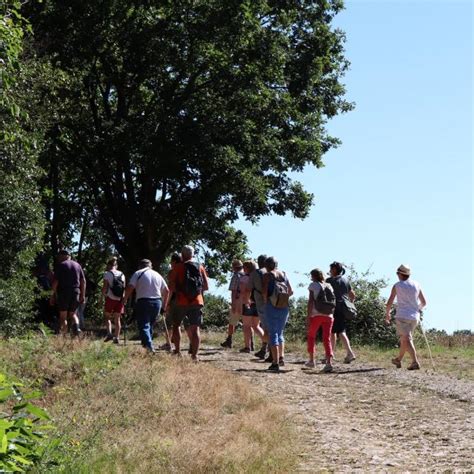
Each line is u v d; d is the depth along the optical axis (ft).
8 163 72.84
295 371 55.16
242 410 37.01
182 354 57.72
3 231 73.87
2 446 18.90
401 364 61.77
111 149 111.04
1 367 39.78
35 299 82.17
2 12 48.34
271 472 27.12
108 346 47.21
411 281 58.80
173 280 55.31
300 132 121.80
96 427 31.14
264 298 55.62
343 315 61.52
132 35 112.78
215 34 111.65
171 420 33.71
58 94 105.09
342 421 37.37
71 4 110.63
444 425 36.50
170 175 109.29
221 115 112.06
